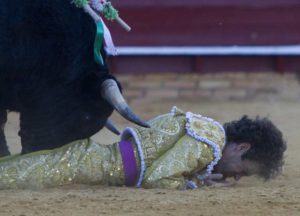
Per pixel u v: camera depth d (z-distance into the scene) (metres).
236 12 25.94
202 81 25.62
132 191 8.95
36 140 9.52
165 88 25.25
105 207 7.86
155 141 9.59
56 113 9.44
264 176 9.93
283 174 11.29
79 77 9.33
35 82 9.23
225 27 25.95
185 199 8.37
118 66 26.03
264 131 9.79
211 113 21.48
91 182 9.37
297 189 9.33
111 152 9.58
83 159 9.33
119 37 25.62
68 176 9.22
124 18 25.64
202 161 9.39
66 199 8.29
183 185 9.30
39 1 9.14
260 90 25.34
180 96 24.95
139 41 25.70
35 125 9.50
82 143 9.57
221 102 24.27
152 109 22.52
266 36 26.09
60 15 9.19
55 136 9.49
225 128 9.91
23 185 9.05
